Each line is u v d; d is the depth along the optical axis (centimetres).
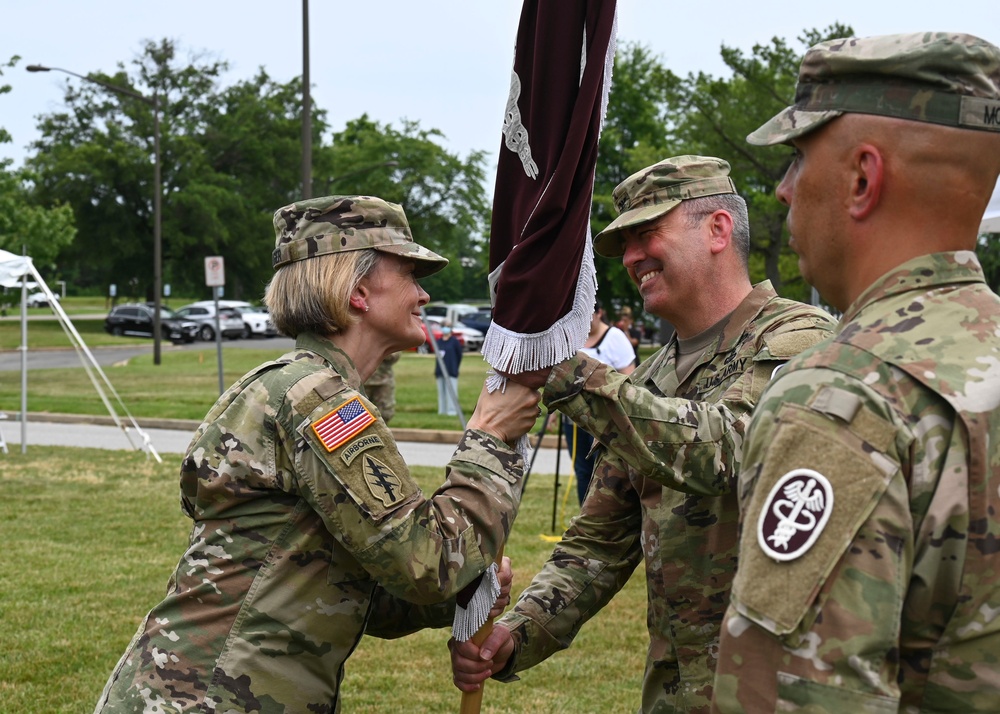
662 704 233
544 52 222
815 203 150
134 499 862
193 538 211
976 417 130
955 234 144
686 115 2769
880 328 139
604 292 3419
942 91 139
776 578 129
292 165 5741
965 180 141
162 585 608
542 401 217
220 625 203
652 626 237
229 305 4353
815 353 142
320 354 219
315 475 200
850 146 144
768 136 152
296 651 204
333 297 216
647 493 235
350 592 209
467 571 204
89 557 669
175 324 4109
